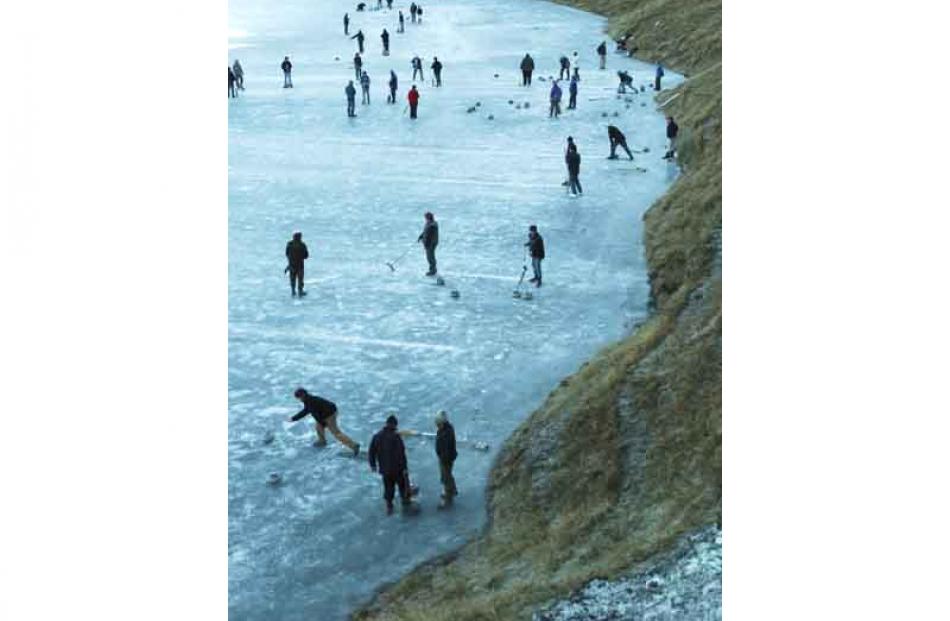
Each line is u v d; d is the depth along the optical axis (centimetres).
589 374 1421
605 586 924
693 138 2427
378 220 2184
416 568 1064
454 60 4006
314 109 3219
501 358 1541
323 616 991
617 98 3216
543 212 2194
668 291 1720
